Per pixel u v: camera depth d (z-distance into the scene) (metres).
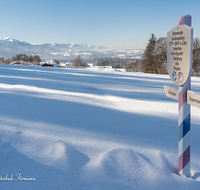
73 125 3.31
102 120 3.80
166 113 4.89
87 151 2.38
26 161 2.05
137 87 11.27
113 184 1.75
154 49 51.12
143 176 1.94
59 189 1.66
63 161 2.07
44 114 3.84
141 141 2.81
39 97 5.73
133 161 2.15
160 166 2.14
